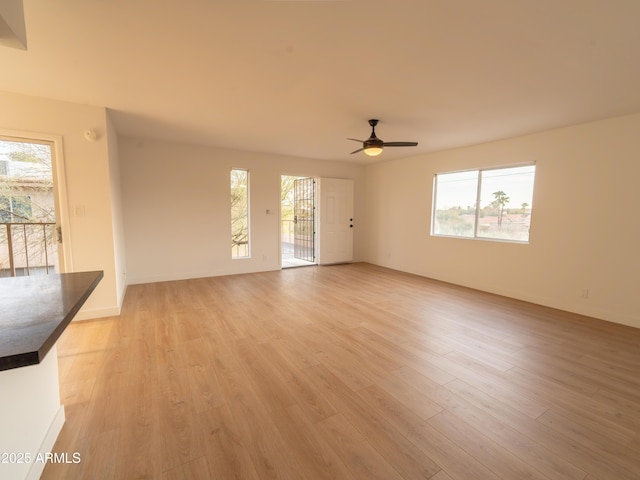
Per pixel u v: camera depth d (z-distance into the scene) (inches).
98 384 84.3
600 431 68.6
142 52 84.9
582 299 146.6
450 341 114.7
